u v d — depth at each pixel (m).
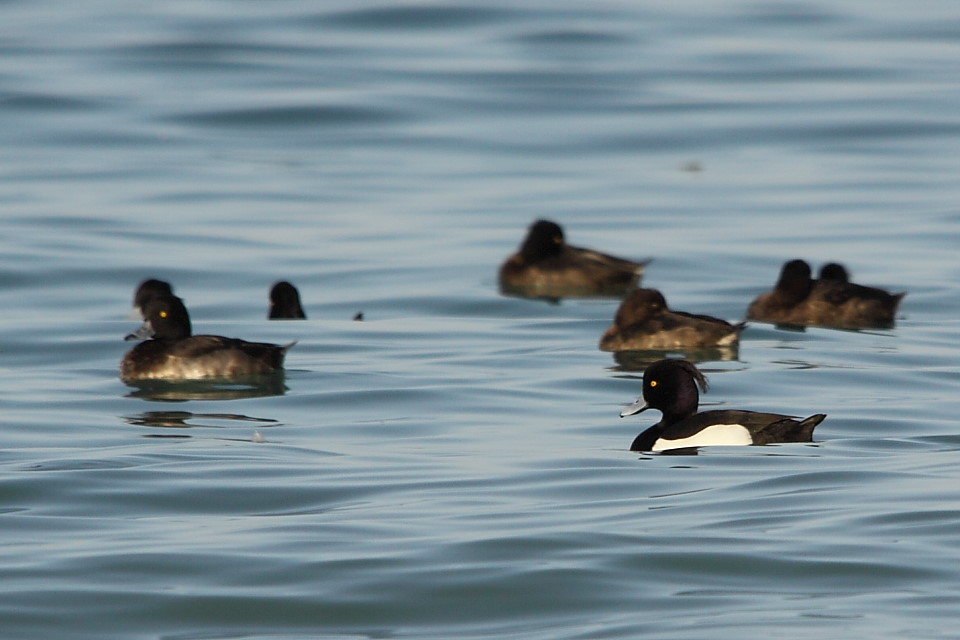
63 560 12.25
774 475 14.62
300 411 18.91
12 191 36.41
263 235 32.62
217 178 38.41
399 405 19.11
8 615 11.08
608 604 11.20
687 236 32.88
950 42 54.72
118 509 13.86
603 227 33.97
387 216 34.75
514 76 49.81
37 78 48.78
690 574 11.70
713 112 45.94
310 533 12.93
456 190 37.72
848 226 33.31
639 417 18.17
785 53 53.12
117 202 35.53
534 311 26.69
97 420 18.39
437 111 46.06
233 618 11.09
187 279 28.88
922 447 16.05
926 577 11.52
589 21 57.16
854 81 49.56
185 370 21.00
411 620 11.06
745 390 19.77
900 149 41.72
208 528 13.16
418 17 57.06
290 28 55.75
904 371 20.95
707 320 22.86
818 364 21.52
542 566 11.90
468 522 13.16
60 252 30.42
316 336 24.19
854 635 10.38
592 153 42.00
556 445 16.55
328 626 10.89
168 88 48.16
